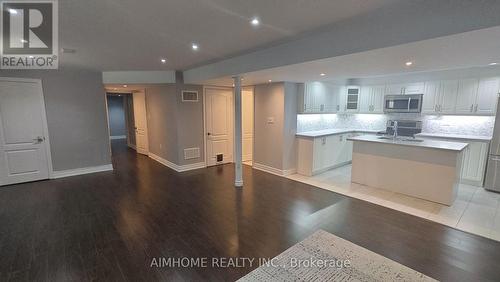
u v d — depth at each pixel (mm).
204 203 3832
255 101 5844
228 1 1999
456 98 5109
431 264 2330
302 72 3875
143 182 4902
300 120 5848
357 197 4066
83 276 2199
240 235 2877
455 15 1963
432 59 2900
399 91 5945
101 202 3879
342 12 2236
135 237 2846
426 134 5379
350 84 6688
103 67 4969
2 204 3795
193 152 5941
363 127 6992
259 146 5883
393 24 2287
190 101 5750
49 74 4879
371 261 2379
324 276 2172
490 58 2818
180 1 1989
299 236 2848
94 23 2484
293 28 2650
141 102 7410
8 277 2186
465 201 3883
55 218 3328
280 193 4273
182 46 3369
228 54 3865
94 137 5535
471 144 4688
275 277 2164
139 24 2516
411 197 4051
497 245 2641
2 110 4520
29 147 4824
